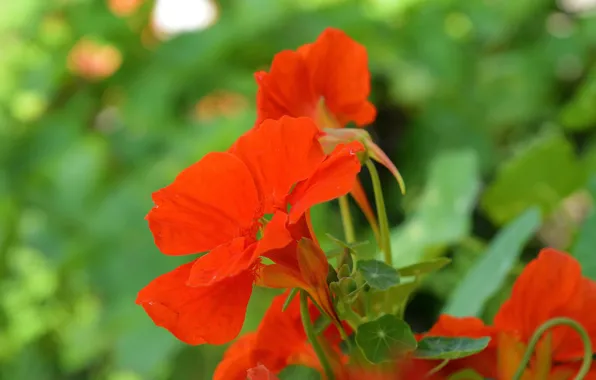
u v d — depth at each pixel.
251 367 0.41
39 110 1.42
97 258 1.06
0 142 1.36
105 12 1.37
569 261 0.41
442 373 0.41
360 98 0.44
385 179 1.17
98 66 1.39
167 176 1.08
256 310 0.97
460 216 0.67
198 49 1.25
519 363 0.41
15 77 1.45
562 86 1.25
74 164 1.23
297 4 1.25
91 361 1.18
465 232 0.66
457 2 1.28
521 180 0.70
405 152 1.22
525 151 0.69
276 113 0.43
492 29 1.26
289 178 0.39
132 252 1.04
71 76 1.40
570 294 0.41
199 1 1.36
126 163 1.24
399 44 1.24
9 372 1.26
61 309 1.25
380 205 0.42
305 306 0.40
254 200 0.39
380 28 1.25
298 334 0.42
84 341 1.13
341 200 0.45
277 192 0.39
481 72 1.24
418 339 0.41
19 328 1.25
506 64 1.24
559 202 0.72
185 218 0.39
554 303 0.42
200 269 0.38
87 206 1.21
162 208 0.39
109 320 1.03
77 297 1.23
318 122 0.44
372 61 1.23
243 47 1.25
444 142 1.20
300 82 0.43
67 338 1.19
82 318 1.23
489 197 0.72
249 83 1.24
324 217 0.93
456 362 0.42
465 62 1.23
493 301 0.57
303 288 0.40
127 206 1.07
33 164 1.34
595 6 1.33
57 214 1.22
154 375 1.00
